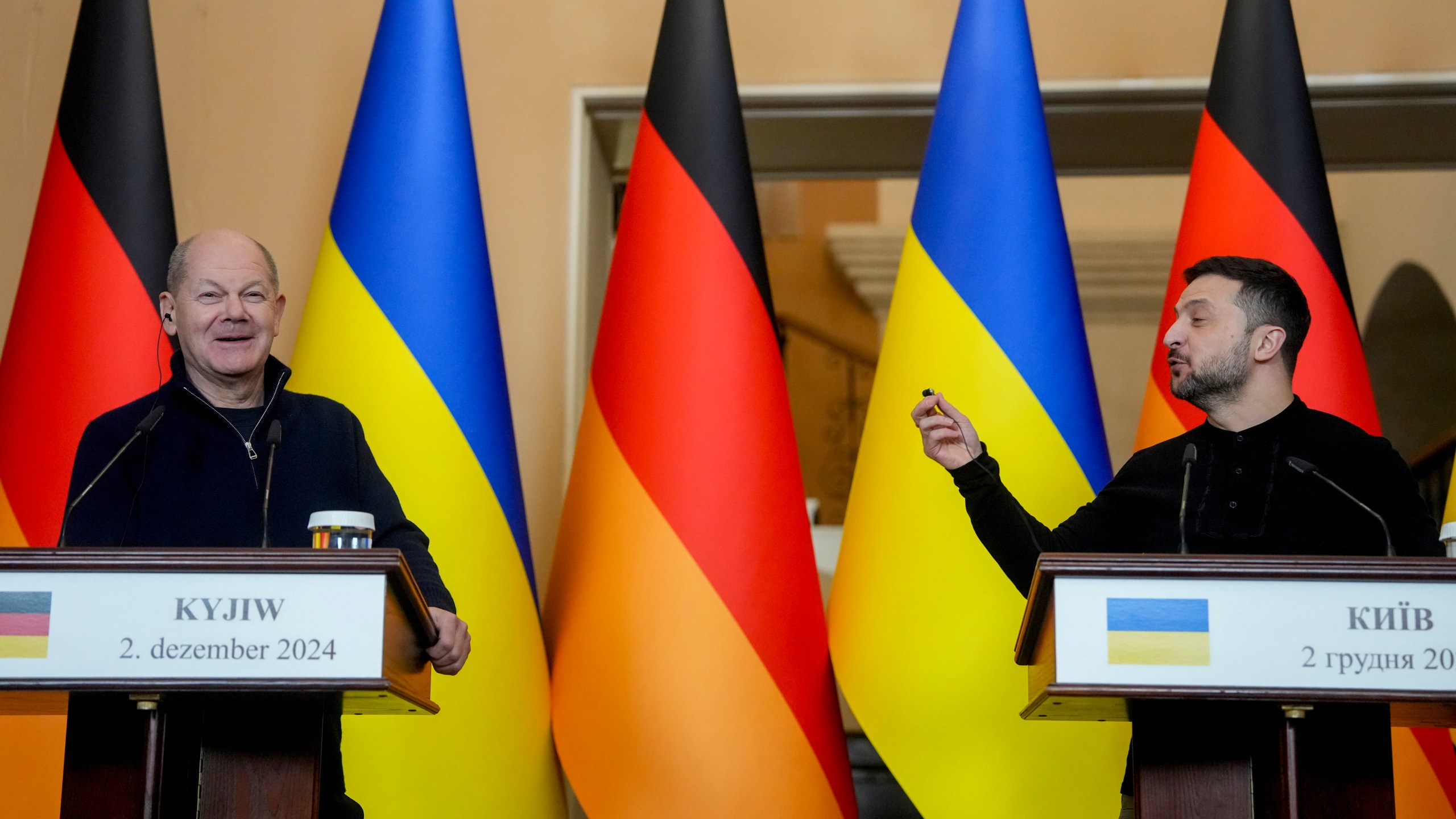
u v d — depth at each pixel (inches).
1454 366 170.2
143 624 55.0
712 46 111.6
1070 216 219.3
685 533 100.6
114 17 115.0
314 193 137.4
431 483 100.1
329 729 69.7
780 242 247.1
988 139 107.7
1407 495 72.9
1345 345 104.3
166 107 138.9
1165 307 110.2
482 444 103.0
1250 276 78.1
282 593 55.5
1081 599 56.6
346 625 55.4
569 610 103.1
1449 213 168.6
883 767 140.3
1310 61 137.8
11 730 97.7
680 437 102.3
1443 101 137.6
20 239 135.6
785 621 101.1
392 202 105.6
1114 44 139.1
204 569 55.4
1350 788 62.3
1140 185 220.1
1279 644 55.9
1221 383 76.7
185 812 60.9
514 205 137.9
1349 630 55.8
